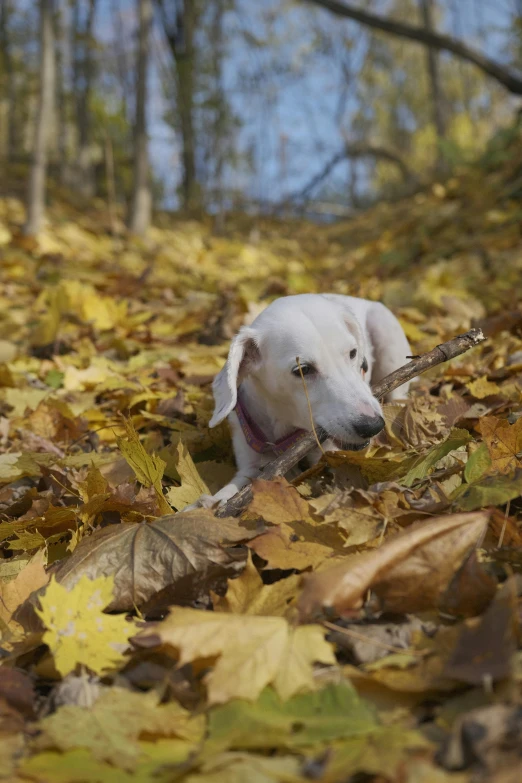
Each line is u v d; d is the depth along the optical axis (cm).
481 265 247
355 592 65
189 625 63
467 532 69
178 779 53
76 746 57
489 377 125
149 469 90
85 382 146
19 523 88
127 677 65
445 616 67
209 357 158
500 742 51
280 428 111
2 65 717
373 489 84
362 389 101
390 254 299
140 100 395
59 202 454
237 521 79
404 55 1059
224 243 396
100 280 259
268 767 53
